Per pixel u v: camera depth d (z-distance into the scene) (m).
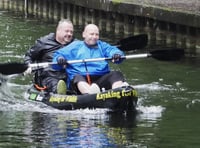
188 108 19.38
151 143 15.34
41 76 20.89
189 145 15.24
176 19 32.56
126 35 38.00
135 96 18.92
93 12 41.41
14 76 23.52
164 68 26.50
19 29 40.00
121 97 18.64
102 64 20.27
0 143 15.14
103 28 40.56
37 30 39.91
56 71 20.58
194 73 25.45
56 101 19.34
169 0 37.41
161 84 23.16
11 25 42.19
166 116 18.28
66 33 21.42
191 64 27.59
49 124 17.17
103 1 38.69
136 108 19.25
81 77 19.64
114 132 16.34
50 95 19.80
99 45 20.53
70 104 19.05
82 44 20.45
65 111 18.89
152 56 21.06
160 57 21.23
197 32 31.88
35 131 16.36
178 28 33.38
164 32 34.75
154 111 18.95
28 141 15.34
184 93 21.56
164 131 16.52
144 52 31.03
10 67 20.70
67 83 20.25
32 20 45.78
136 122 17.48
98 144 15.12
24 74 20.91
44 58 21.50
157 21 35.06
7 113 18.58
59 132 16.27
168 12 33.12
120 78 19.73
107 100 18.77
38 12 49.56
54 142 15.25
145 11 35.00
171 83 23.34
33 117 18.06
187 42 32.75
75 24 43.81
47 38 21.61
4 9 53.28
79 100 19.00
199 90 22.11
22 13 50.47
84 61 20.02
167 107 19.48
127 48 22.48
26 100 20.17
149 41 35.34
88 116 18.22
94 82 20.14
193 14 31.38
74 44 20.42
